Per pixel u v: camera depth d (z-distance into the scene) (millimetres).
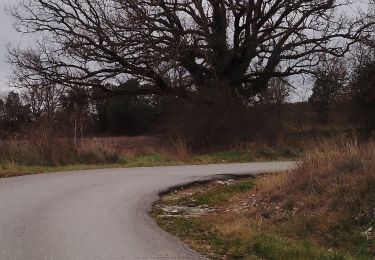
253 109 32906
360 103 33281
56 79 33719
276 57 35469
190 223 10367
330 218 9992
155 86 35562
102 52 32906
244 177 18750
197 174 18594
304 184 12078
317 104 38750
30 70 33938
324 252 8117
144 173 18625
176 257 7484
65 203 11734
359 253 8586
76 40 32594
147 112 50625
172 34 32812
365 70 33469
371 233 9172
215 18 34594
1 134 21969
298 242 8914
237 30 34969
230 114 31750
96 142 23422
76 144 22375
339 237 9359
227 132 31188
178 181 16500
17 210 10758
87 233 8812
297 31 34781
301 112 38594
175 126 32438
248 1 33625
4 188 13953
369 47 34812
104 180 16203
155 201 13062
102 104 52562
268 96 36594
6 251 7543
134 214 10750
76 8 32531
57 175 17344
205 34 33719
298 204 11195
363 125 33031
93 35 32594
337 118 35750
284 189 12477
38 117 24312
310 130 34844
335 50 35406
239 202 13430
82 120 23672
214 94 32281
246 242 8508
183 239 8828
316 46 35406
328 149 14242
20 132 22141
